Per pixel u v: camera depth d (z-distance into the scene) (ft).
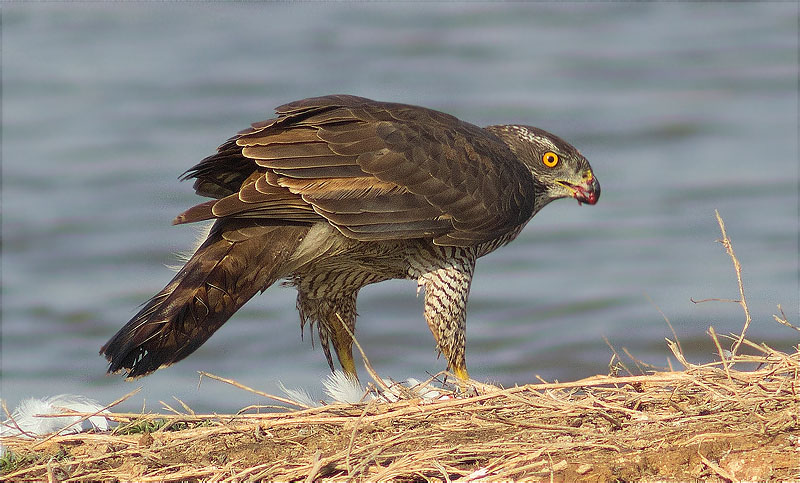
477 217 38.55
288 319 67.72
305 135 35.94
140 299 72.90
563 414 30.68
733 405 30.27
